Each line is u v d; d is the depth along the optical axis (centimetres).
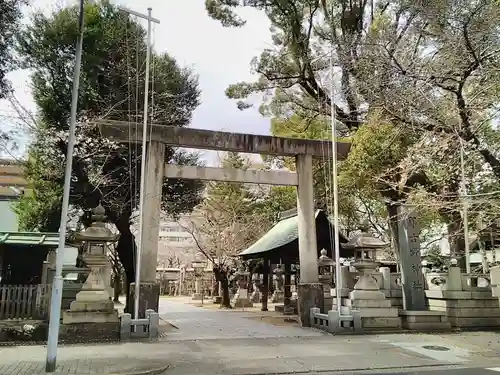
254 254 2602
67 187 1027
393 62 1208
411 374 950
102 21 2173
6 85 1644
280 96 2759
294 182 1808
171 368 980
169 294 5359
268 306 3120
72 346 1247
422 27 1217
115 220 2261
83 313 1354
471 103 1136
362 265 1666
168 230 6956
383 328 1602
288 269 2486
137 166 2227
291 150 1806
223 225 3631
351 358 1112
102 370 920
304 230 1773
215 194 3697
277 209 3897
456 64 1112
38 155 2158
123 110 2166
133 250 2222
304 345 1307
